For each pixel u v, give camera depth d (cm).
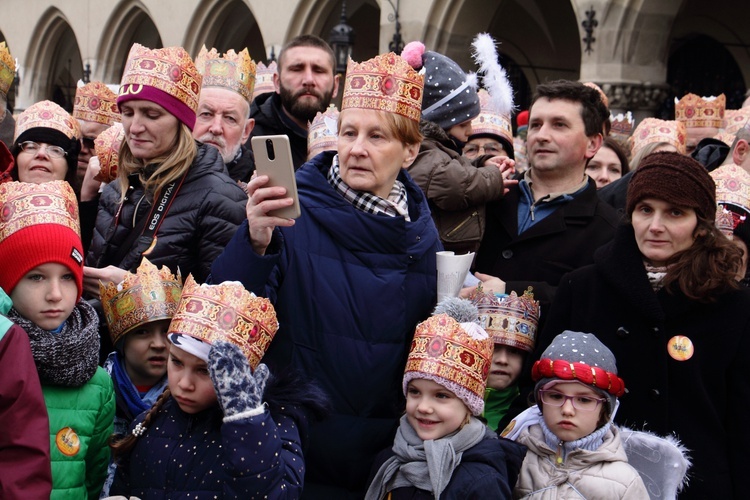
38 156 493
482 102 566
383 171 339
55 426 311
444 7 1462
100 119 573
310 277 335
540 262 428
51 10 2302
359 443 335
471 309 338
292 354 333
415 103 342
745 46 1655
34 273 315
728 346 352
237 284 302
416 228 345
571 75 1739
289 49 559
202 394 301
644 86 1260
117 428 361
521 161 738
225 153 495
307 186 343
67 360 309
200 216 385
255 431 278
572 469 333
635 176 363
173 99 389
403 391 338
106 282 370
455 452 322
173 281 369
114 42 2145
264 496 278
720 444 351
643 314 358
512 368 398
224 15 1928
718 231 355
